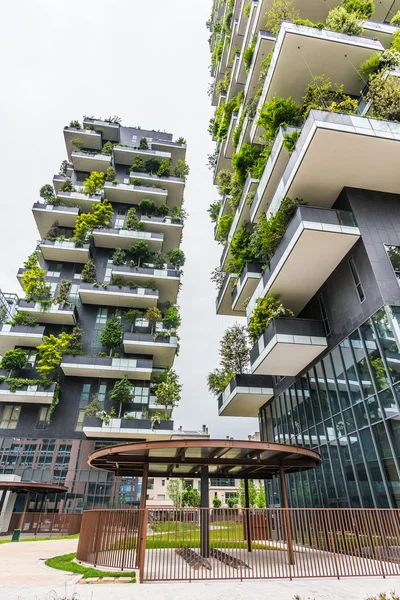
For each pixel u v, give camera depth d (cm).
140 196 3769
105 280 3403
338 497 1314
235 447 877
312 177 1320
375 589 671
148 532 984
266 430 2225
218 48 3209
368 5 1598
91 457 1027
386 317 1134
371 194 1367
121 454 999
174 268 3506
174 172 4031
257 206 1884
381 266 1215
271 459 1052
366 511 889
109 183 3684
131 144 4312
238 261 2106
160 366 3378
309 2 1748
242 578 759
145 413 2877
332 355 1425
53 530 2212
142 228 3619
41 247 3288
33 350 3103
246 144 2133
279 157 1568
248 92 2197
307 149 1202
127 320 3281
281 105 1568
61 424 2812
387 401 1095
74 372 2945
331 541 868
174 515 841
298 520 940
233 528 926
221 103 3095
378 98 1315
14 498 2344
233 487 5666
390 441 1061
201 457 1028
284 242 1396
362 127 1163
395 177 1322
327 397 1443
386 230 1292
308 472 1584
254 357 1717
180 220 3662
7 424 2795
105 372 2956
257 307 1625
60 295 3164
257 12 2025
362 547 844
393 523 858
